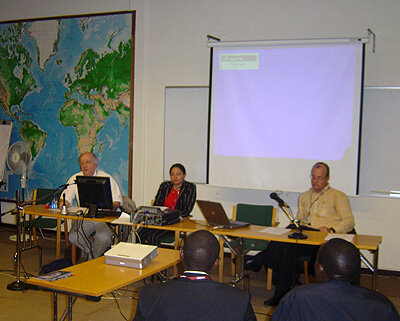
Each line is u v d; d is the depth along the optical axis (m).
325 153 4.68
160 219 3.62
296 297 1.62
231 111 5.01
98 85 5.87
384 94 4.63
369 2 4.67
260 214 4.39
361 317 1.52
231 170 5.04
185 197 4.35
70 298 2.27
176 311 1.51
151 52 5.59
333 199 4.02
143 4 5.57
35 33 6.25
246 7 5.14
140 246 2.53
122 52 5.71
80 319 3.22
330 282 1.63
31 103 6.31
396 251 4.65
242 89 4.96
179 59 5.46
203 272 1.62
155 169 5.62
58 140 6.16
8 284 3.92
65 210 3.96
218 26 5.28
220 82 5.04
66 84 6.08
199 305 1.51
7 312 3.32
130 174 5.70
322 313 1.56
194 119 5.40
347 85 4.57
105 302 3.58
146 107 5.64
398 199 4.61
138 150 5.65
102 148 5.88
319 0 4.85
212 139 5.09
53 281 2.10
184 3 5.41
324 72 4.64
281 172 4.86
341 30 4.78
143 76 5.60
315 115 4.70
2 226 6.53
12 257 4.92
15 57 6.39
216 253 1.67
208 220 3.68
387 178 4.64
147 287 1.61
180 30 5.45
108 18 5.77
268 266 3.67
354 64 4.53
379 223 4.69
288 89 4.79
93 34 5.87
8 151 6.17
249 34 5.14
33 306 3.46
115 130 5.79
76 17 5.96
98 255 4.05
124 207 4.44
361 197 4.74
